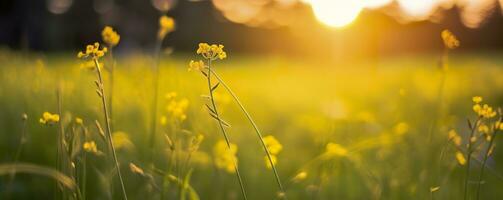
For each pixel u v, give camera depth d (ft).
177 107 7.73
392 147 12.57
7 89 16.22
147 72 12.07
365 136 14.87
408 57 87.10
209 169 11.12
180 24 71.05
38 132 13.10
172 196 9.20
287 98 28.66
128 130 13.83
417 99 17.44
